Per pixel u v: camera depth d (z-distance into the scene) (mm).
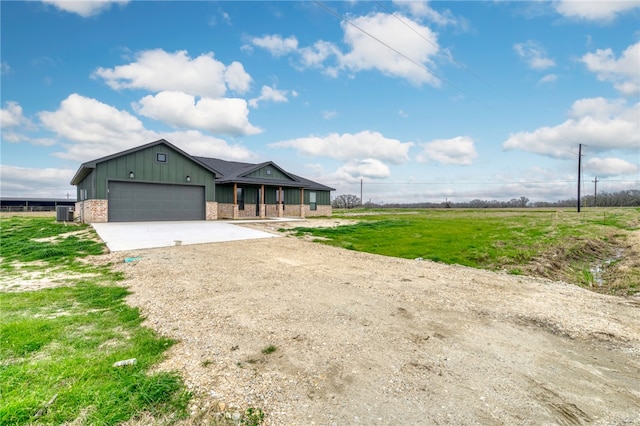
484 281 6848
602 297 5910
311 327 4121
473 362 3316
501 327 4301
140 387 2648
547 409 2561
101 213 16359
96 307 4797
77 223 17484
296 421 2354
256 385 2803
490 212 40531
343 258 9117
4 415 2252
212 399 2578
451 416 2441
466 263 8898
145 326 4070
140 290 5711
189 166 19219
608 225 20891
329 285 6211
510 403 2629
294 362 3223
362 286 6184
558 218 26531
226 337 3777
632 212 36406
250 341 3682
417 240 12859
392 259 9125
